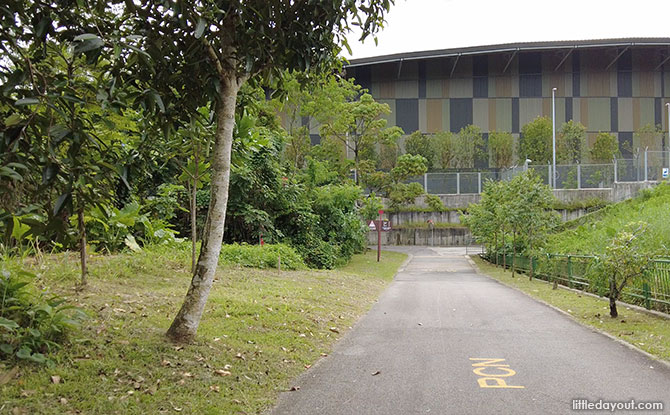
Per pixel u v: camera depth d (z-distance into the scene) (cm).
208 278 678
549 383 612
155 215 1625
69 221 834
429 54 5675
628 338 870
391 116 5922
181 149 1080
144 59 510
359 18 723
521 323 1052
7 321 509
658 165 4259
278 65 710
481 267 3136
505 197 2409
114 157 568
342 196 2717
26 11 523
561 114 5872
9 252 934
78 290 853
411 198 4491
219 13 618
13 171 421
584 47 5556
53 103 491
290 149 3572
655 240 1466
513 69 5906
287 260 1892
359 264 2934
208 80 645
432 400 552
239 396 546
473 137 5553
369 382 623
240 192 1970
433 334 932
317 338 864
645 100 5834
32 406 438
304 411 520
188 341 664
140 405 479
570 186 4516
